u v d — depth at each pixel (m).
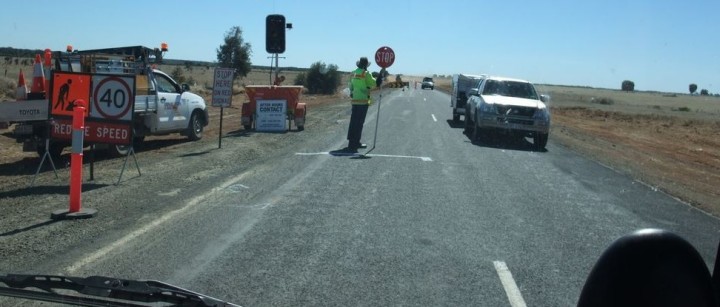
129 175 11.84
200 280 6.05
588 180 13.32
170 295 4.20
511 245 7.66
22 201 9.41
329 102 45.16
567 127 31.20
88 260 6.56
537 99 20.92
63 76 10.94
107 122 10.82
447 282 6.20
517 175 13.50
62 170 13.06
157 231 7.83
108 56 15.25
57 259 6.57
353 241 7.62
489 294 5.91
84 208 8.85
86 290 4.33
